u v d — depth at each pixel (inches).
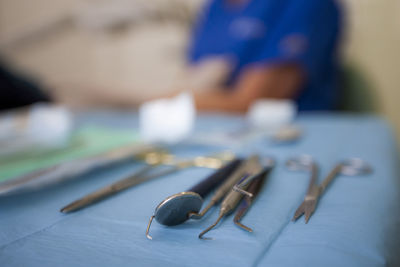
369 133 24.2
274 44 49.1
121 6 67.7
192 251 8.3
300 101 52.1
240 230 9.3
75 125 27.6
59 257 8.1
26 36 76.5
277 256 7.9
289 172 14.8
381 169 15.1
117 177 14.6
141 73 68.5
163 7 65.3
